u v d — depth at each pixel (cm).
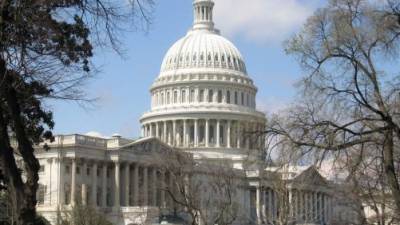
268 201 18762
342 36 3956
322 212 16375
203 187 15038
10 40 2553
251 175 18650
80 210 12194
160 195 17038
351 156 4397
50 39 3023
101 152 17100
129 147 17450
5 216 6894
